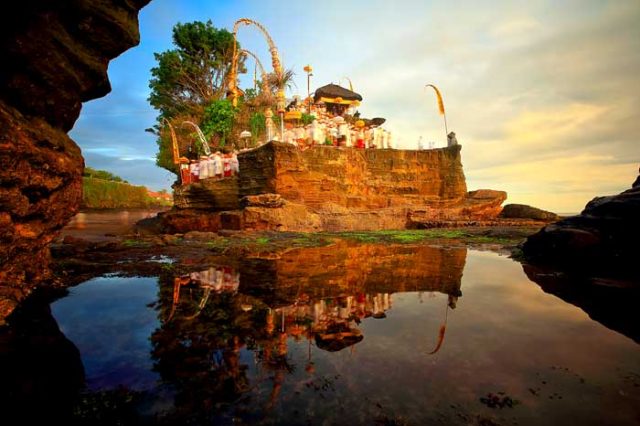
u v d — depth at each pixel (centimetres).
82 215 2705
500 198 2336
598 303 369
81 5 417
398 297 404
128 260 709
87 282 493
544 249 680
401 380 199
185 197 1994
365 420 160
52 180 406
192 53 3050
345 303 377
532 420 159
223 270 595
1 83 354
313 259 732
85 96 492
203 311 347
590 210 645
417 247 952
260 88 2842
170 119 2981
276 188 1670
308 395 183
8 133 321
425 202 2192
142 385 195
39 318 322
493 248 917
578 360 224
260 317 327
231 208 1861
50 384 195
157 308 358
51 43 394
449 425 156
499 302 377
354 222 1773
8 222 346
